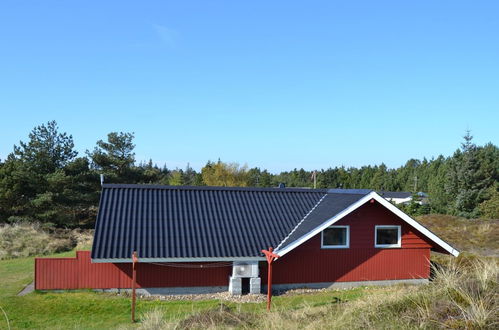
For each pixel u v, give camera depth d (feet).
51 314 41.83
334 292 51.75
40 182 111.65
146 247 48.55
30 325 38.47
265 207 61.16
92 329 36.63
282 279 53.62
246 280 53.52
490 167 150.92
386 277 56.70
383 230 57.16
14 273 65.92
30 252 87.92
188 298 49.34
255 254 50.47
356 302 30.37
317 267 54.54
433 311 21.67
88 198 118.73
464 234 96.73
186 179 252.83
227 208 59.31
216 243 51.29
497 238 90.79
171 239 50.65
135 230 51.19
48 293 48.65
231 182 212.64
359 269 55.83
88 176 122.42
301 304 43.78
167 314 41.04
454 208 150.41
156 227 52.42
